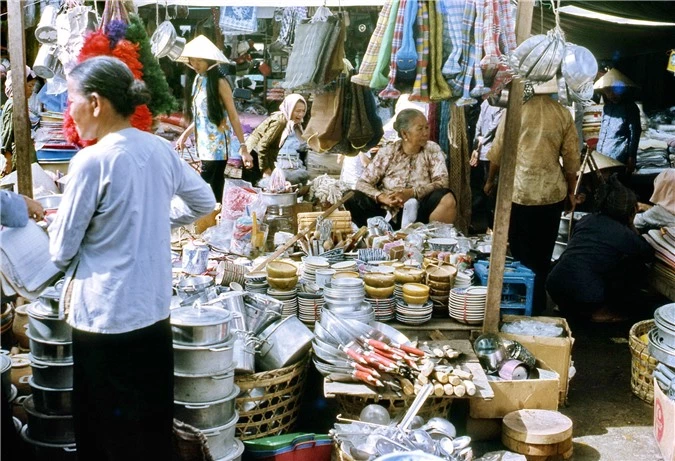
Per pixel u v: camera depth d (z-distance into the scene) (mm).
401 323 4137
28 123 4004
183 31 8297
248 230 5066
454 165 6543
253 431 3463
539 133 5168
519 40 3787
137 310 2436
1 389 2848
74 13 4309
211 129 6145
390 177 5957
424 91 3773
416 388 3387
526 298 4391
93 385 2477
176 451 2863
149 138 2537
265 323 3615
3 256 2662
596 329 5387
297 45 5410
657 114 8898
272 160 7078
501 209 3918
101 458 2582
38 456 3074
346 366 3502
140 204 2430
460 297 4086
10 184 5434
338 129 6168
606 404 4160
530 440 3400
